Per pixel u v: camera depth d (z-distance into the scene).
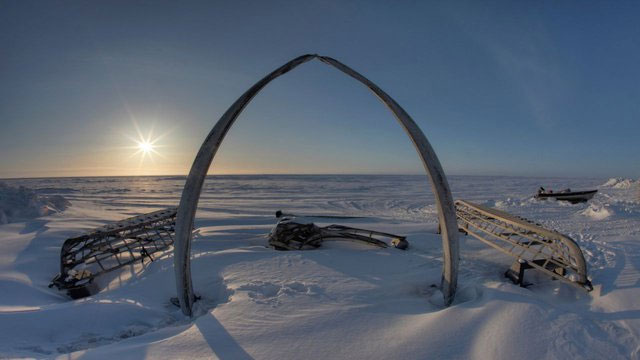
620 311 3.56
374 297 4.22
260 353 2.93
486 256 6.40
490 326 3.17
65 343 3.30
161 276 5.03
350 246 7.44
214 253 6.12
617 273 4.71
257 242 7.79
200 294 4.52
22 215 11.55
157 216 7.56
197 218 12.64
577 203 16.78
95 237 6.09
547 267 4.93
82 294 5.16
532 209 14.52
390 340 3.10
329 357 2.87
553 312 3.39
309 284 4.62
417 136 4.11
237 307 3.82
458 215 8.47
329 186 43.16
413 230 9.52
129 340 3.23
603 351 2.85
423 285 4.68
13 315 3.60
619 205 14.59
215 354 2.91
